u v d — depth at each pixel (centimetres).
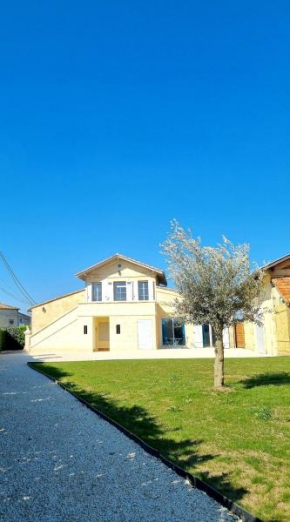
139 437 658
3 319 5672
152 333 3419
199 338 3516
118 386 1202
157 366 1792
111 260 3691
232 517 401
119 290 3684
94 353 3222
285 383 1174
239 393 1020
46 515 407
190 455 568
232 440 627
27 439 677
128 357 2559
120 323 3456
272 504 416
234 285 1088
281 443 608
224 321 1108
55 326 3547
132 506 425
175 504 429
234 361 1934
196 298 1094
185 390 1090
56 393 1131
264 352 2628
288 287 2352
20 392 1161
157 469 530
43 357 2753
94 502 435
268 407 851
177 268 1123
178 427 714
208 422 741
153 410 856
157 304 3544
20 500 442
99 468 537
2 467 544
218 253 1105
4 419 821
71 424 775
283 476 485
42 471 528
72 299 3975
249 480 476
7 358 2673
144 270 3691
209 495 449
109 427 744
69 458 579
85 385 1252
